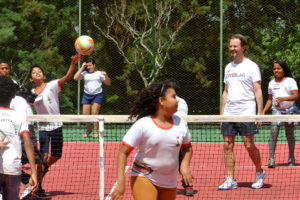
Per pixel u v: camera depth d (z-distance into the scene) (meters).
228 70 8.70
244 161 11.83
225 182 8.59
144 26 21.75
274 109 11.00
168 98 4.89
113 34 21.41
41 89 8.02
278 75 10.84
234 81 8.56
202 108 20.75
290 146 11.19
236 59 8.64
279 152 13.77
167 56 21.33
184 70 21.11
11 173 5.18
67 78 8.09
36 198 7.83
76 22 21.50
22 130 5.32
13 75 21.12
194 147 14.67
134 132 4.86
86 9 21.31
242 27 21.19
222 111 8.96
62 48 21.45
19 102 5.95
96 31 21.31
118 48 21.20
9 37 21.03
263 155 13.24
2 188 5.61
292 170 10.64
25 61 21.17
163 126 4.91
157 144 4.86
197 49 21.20
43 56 21.20
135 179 4.98
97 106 15.69
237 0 21.27
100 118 6.87
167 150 4.90
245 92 8.50
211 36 21.17
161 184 5.00
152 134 4.85
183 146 5.16
